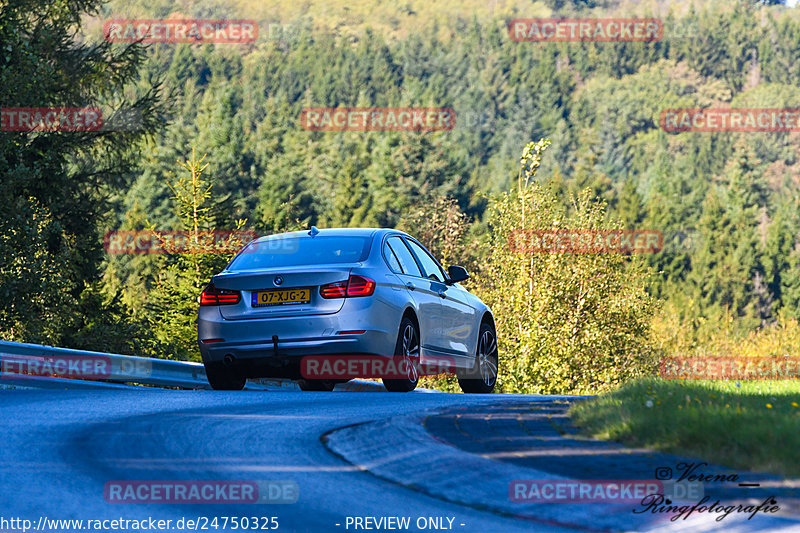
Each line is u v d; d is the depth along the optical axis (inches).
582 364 4923.7
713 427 789.2
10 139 3341.5
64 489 697.6
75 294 4003.4
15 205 3257.9
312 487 717.9
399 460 788.6
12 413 1062.4
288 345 1408.7
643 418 856.3
